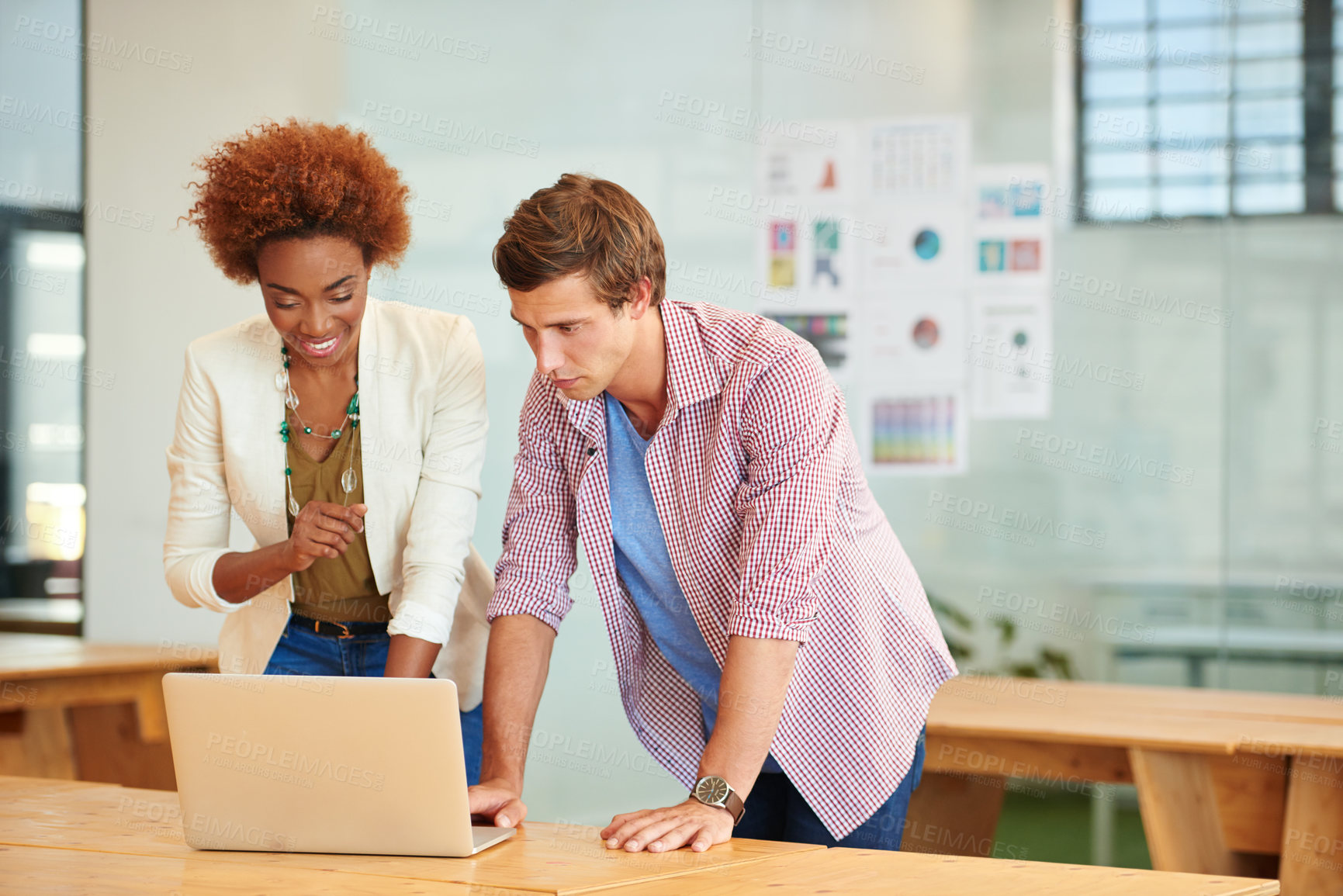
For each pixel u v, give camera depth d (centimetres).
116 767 305
